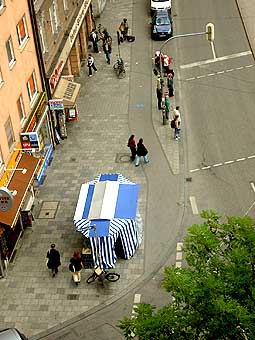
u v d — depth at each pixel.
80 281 30.00
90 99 45.19
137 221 32.06
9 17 31.80
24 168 32.59
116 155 38.91
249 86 45.19
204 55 49.69
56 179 37.09
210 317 17.55
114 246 30.19
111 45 52.00
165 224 33.16
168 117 42.25
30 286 30.05
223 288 17.44
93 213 30.27
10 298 29.50
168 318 18.30
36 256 31.75
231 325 17.08
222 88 45.19
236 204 34.12
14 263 31.39
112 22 56.50
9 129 32.12
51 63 39.81
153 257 31.11
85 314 28.45
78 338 27.45
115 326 27.80
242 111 42.38
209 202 34.44
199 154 38.41
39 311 28.77
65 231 33.19
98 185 31.72
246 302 17.33
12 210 30.02
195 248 18.72
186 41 52.00
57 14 41.84
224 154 38.22
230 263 18.20
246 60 48.53
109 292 29.41
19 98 33.69
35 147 33.62
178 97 44.47
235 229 18.75
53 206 34.94
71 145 40.16
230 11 56.75
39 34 37.06
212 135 40.09
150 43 52.34
